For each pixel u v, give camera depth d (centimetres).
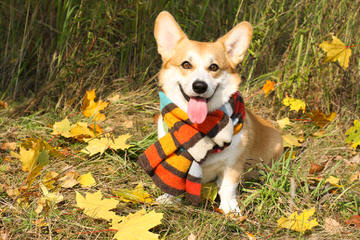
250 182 146
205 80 132
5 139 160
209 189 141
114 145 153
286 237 126
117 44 188
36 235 124
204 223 130
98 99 190
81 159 153
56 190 139
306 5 175
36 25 195
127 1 187
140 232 122
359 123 159
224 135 133
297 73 176
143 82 199
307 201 138
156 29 140
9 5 194
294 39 180
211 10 213
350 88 186
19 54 191
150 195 142
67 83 185
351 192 143
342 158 160
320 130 176
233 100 138
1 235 121
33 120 171
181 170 136
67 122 165
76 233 124
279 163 149
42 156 131
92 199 131
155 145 137
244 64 188
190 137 134
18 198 132
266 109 189
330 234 129
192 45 138
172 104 138
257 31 176
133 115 183
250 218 135
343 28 181
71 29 183
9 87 188
